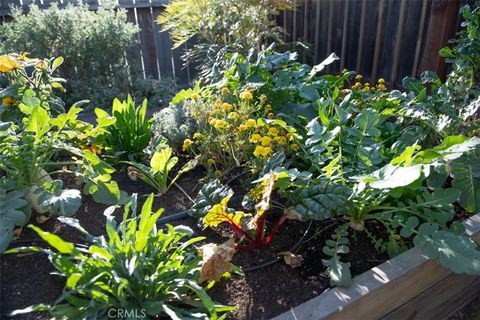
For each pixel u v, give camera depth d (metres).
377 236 1.58
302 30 4.63
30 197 1.60
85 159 1.74
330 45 4.29
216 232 1.60
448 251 1.28
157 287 1.17
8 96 2.09
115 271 1.11
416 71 3.36
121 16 3.99
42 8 4.39
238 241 1.55
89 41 3.78
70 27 3.67
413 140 1.91
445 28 2.98
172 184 1.96
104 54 3.88
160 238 1.25
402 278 1.31
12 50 3.52
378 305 1.30
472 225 1.55
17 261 1.41
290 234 1.59
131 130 2.10
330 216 1.39
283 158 1.66
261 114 2.24
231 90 2.36
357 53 3.97
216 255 1.19
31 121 1.51
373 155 1.71
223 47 3.94
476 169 1.64
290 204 1.53
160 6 4.74
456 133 1.91
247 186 1.88
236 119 1.92
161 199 1.84
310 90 2.22
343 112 1.82
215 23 3.94
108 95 3.74
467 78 2.36
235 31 3.95
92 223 1.64
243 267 1.42
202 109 2.07
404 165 1.42
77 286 1.10
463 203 1.62
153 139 2.10
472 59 2.30
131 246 1.17
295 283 1.34
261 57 2.40
